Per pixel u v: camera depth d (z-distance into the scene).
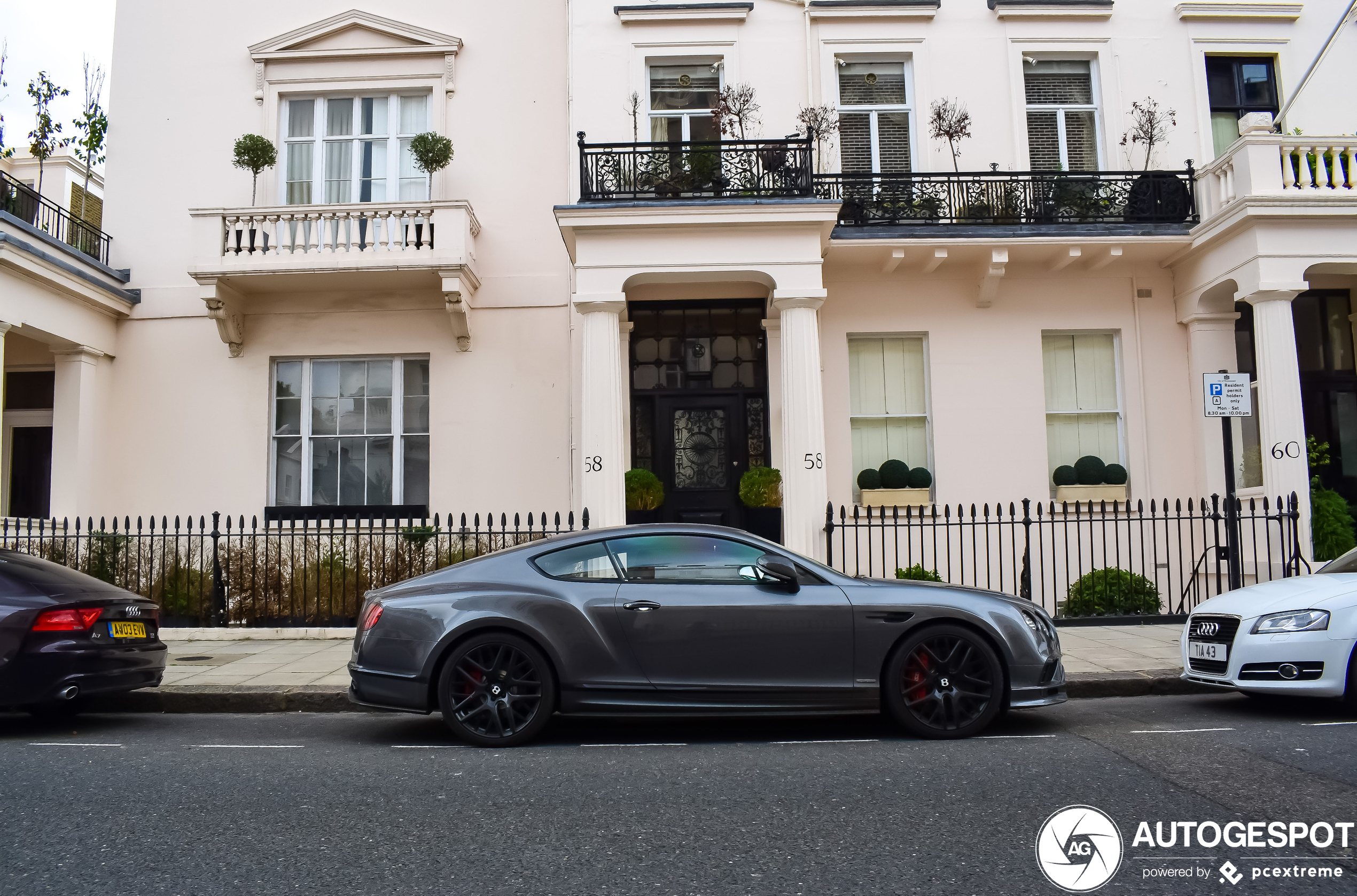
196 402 14.10
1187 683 8.39
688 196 12.29
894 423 13.88
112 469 14.02
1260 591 7.59
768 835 4.36
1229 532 10.82
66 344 13.41
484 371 14.07
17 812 4.82
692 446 13.93
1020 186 13.57
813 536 11.66
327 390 14.31
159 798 5.07
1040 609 6.91
